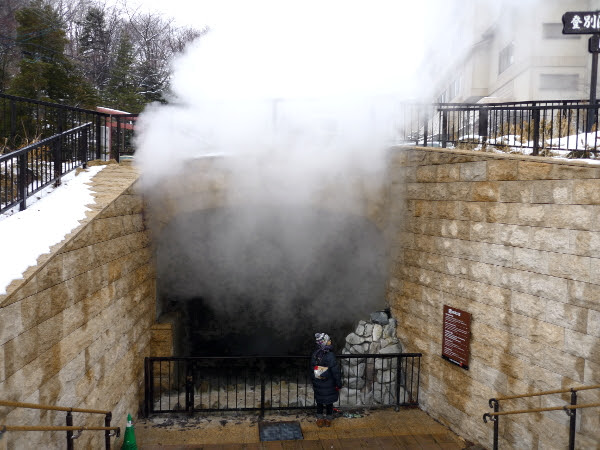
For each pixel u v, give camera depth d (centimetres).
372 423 712
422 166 750
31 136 853
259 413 753
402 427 696
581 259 473
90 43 2628
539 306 524
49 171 629
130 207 685
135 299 716
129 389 679
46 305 411
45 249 423
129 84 2167
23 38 1633
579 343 476
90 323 521
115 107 1847
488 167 602
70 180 643
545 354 518
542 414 521
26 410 375
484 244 611
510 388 568
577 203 478
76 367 480
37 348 394
